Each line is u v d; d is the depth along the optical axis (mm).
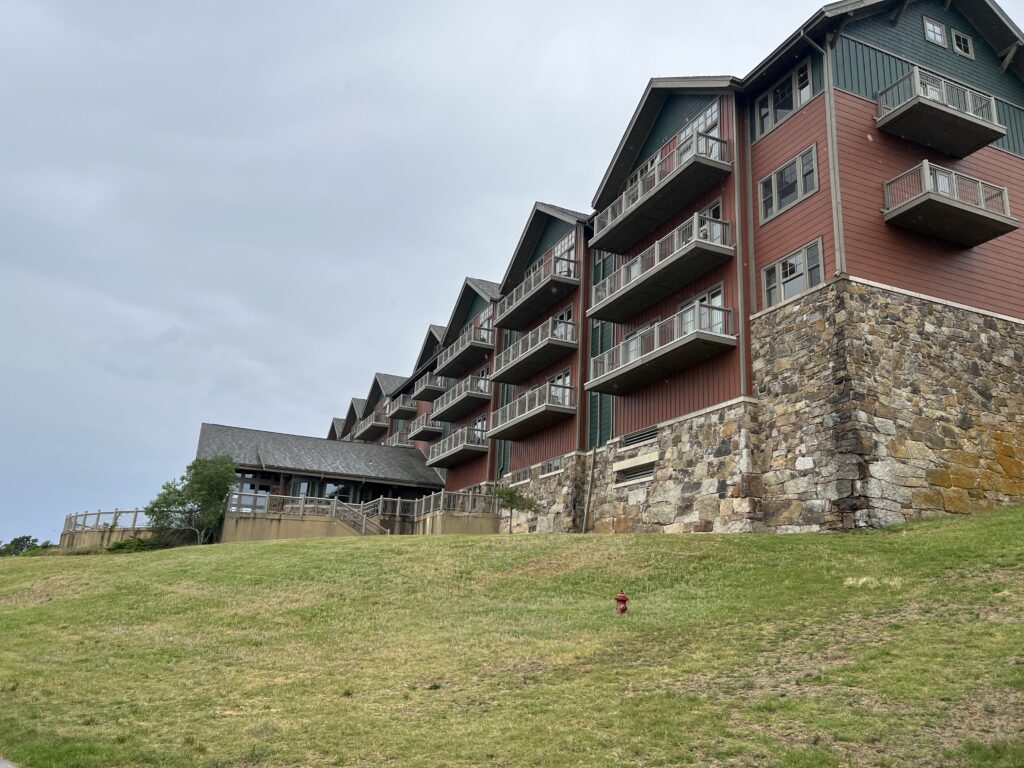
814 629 12148
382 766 8500
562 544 21375
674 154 27266
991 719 8320
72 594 20031
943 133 23734
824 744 8188
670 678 10773
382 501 37250
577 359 34812
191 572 21484
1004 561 13906
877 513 19812
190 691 11836
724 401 24531
